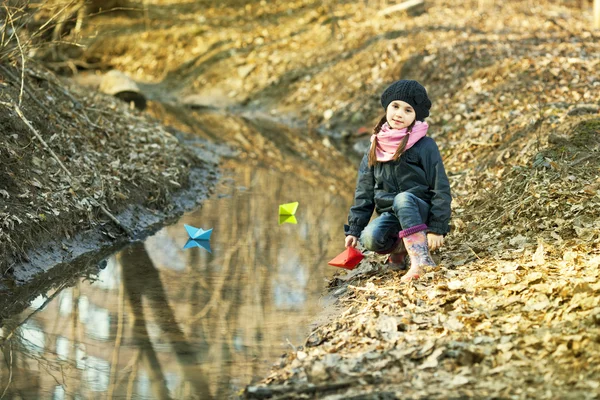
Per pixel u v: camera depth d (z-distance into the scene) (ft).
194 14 73.46
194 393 15.53
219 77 62.23
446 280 19.03
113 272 23.40
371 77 53.21
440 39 54.08
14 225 22.72
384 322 16.99
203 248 26.07
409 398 13.38
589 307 15.67
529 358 14.40
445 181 19.33
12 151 25.14
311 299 21.03
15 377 16.38
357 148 44.75
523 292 17.35
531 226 21.84
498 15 61.16
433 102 45.27
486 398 13.12
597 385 13.04
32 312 20.10
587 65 41.16
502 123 35.01
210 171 37.06
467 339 15.52
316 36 64.49
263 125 51.72
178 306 20.62
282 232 28.09
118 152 31.14
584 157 25.03
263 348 17.72
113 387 15.88
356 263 20.24
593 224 20.85
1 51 28.89
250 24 70.59
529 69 42.14
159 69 66.74
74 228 25.05
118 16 72.13
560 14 60.85
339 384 14.38
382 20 64.03
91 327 19.10
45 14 46.16
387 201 19.92
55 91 32.94
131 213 28.02
